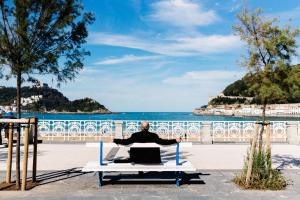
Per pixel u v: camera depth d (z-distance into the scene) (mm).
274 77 9656
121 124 21719
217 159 14328
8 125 9289
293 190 8734
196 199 7809
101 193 8312
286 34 9469
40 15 9273
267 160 9250
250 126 22672
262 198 7934
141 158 9281
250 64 9664
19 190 8562
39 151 16766
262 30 9617
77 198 7828
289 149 18266
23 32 8734
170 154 15820
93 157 14617
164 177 10070
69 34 9742
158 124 22844
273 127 23312
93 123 22672
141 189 8758
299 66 9609
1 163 12883
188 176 10375
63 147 18609
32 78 9609
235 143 20984
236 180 9492
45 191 8477
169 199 7797
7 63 9062
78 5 9711
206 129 21078
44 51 9453
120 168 8844
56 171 11172
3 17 8984
